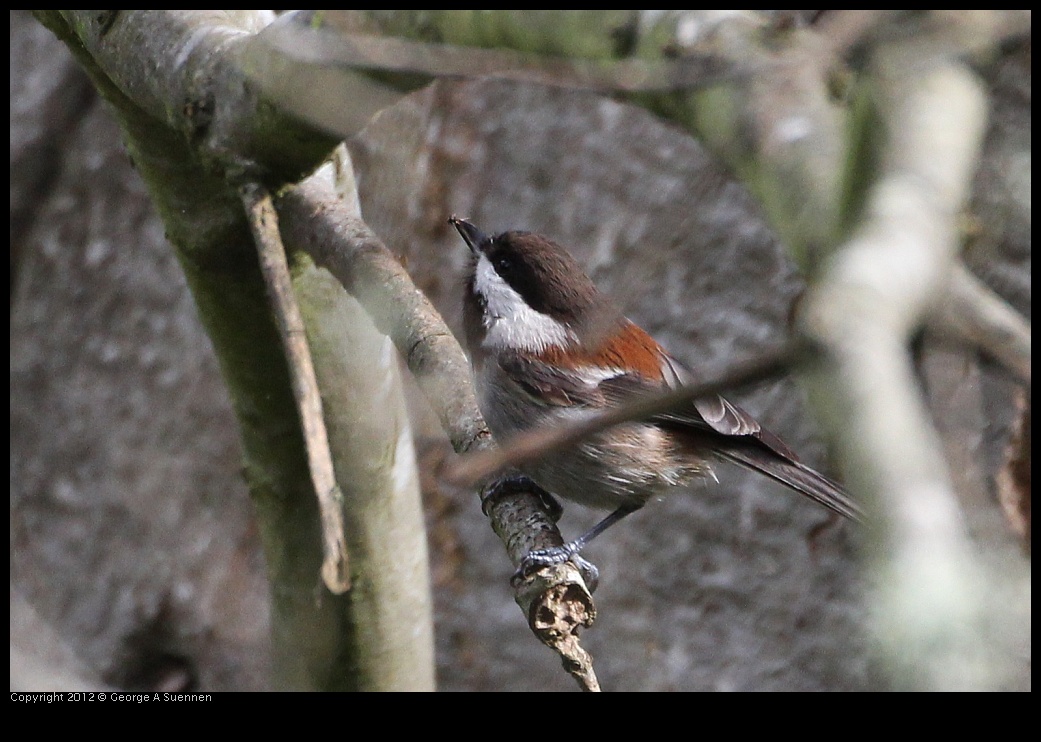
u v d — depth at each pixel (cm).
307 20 688
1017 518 990
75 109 1581
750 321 1232
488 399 966
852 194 316
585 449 938
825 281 286
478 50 555
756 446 987
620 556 1303
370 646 1039
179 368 1513
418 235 1302
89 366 1552
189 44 771
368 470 970
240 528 1478
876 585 283
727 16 492
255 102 724
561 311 969
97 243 1562
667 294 1252
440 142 1312
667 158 1251
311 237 805
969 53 328
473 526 1348
